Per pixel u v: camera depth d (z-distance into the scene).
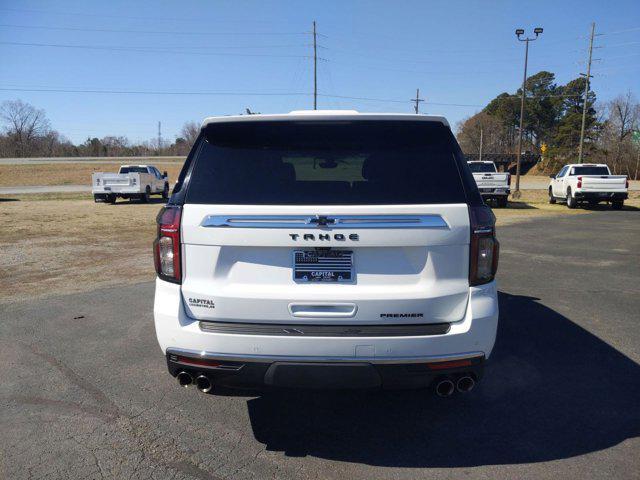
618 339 5.18
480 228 2.97
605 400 3.85
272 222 2.90
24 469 2.92
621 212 20.94
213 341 2.91
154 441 3.24
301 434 3.35
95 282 7.53
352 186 2.99
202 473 2.90
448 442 3.26
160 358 4.61
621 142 77.12
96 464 2.98
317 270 2.94
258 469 2.95
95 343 4.96
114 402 3.77
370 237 2.89
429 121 3.13
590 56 45.03
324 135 3.12
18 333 5.24
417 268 2.95
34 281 7.59
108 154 115.69
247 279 2.97
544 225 15.80
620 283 7.67
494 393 3.98
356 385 2.92
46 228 13.99
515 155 108.06
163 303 3.04
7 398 3.81
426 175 3.03
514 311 6.17
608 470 2.94
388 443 3.25
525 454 3.12
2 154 106.25
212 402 3.79
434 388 3.01
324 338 2.86
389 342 2.85
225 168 3.07
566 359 4.66
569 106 117.62
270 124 3.15
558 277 8.09
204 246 2.96
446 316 2.96
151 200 26.59
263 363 2.89
